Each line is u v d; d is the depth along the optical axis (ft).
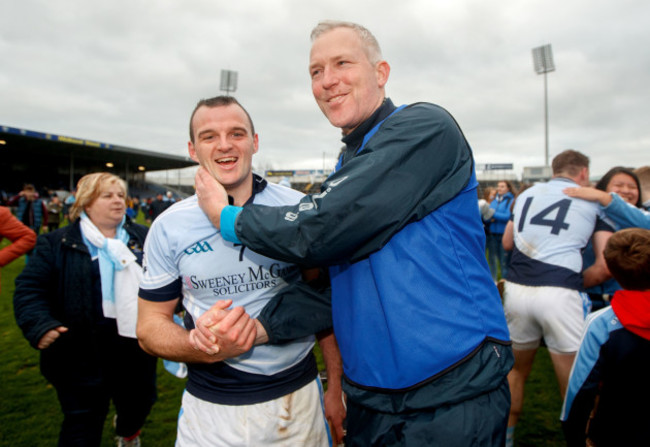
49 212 43.45
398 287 3.61
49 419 9.25
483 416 3.53
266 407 4.44
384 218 3.41
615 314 4.95
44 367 6.22
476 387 3.52
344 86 4.18
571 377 5.33
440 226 3.78
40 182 121.29
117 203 6.65
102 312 6.41
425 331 3.55
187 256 4.27
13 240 8.24
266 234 3.49
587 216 7.34
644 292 4.77
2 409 9.71
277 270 4.50
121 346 6.64
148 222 70.38
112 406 10.19
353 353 3.90
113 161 126.93
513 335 7.80
